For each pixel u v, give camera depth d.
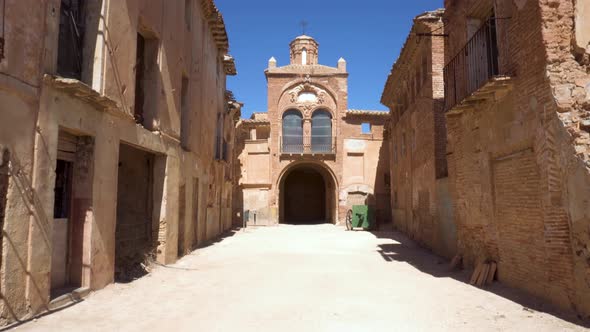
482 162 9.58
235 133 31.95
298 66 34.44
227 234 24.03
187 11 15.08
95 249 7.68
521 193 7.91
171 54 12.30
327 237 22.11
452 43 11.73
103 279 8.02
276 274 10.34
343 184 33.16
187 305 7.12
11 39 5.52
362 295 7.94
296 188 39.44
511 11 8.07
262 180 33.16
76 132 7.22
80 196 7.54
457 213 11.32
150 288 8.51
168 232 11.77
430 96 16.12
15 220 5.64
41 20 6.12
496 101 8.77
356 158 33.53
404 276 10.11
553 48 6.84
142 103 11.06
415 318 6.28
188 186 14.59
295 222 37.34
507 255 8.52
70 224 7.53
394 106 26.88
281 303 7.28
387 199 33.06
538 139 7.15
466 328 5.75
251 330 5.69
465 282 9.25
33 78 5.94
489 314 6.47
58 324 5.76
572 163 6.37
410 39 18.31
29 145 5.89
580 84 6.68
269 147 33.41
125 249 10.59
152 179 11.70
